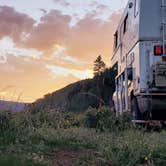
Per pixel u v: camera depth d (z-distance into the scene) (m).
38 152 5.38
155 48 8.64
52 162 5.03
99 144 5.86
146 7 8.77
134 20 9.29
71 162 5.07
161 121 8.85
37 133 6.38
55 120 7.94
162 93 8.52
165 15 8.72
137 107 9.05
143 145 5.70
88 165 5.01
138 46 8.73
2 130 6.13
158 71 8.43
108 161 5.09
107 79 13.92
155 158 5.25
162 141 6.14
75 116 9.06
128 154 5.26
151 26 8.72
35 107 8.25
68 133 6.57
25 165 4.59
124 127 7.71
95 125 8.20
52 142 5.96
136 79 8.90
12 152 5.26
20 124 6.84
